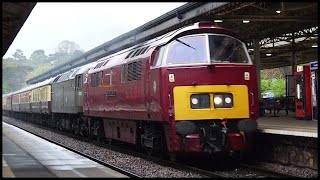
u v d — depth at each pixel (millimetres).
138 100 14086
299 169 11578
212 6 16641
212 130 11812
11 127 33562
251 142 12391
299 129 12188
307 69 18094
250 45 28984
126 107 15336
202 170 11188
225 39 12484
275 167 12234
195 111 11758
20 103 49031
